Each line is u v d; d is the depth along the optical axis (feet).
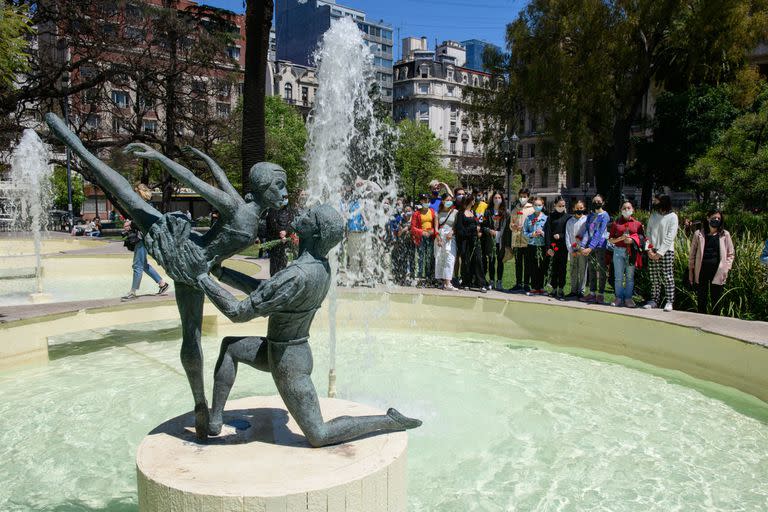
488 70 97.14
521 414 16.69
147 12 68.90
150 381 19.52
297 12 246.27
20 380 19.65
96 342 24.77
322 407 11.54
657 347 21.88
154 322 28.48
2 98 50.62
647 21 69.05
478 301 27.14
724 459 13.91
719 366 19.43
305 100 216.33
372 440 9.95
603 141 80.89
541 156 86.74
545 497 11.99
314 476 8.46
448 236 30.78
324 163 24.75
